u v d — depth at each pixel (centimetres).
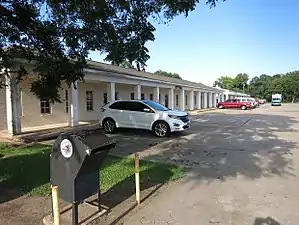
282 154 870
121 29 739
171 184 570
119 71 2075
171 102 2850
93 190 411
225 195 508
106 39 748
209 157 828
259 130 1485
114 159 777
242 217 418
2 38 732
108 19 707
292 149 953
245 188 546
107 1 673
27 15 698
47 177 605
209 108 4175
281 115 2689
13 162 736
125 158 793
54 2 651
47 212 436
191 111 3322
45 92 825
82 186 389
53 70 791
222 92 5475
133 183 570
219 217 418
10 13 684
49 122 1680
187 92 3934
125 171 653
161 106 1350
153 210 442
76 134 385
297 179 606
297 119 2211
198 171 671
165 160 789
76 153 371
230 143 1076
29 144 1025
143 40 762
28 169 666
